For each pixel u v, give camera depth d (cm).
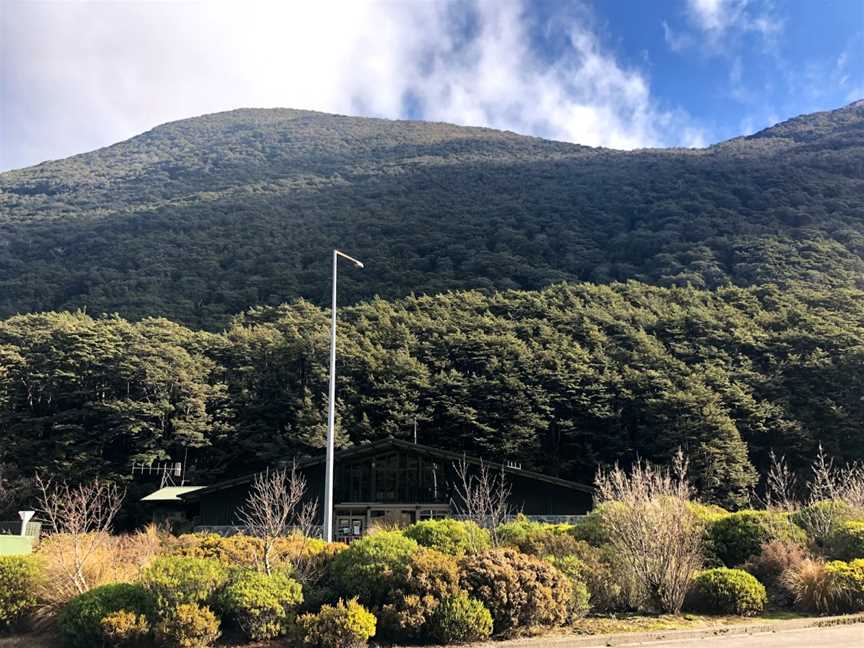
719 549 1395
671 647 897
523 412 4534
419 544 1093
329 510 1623
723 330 5678
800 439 4344
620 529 1187
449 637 878
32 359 4766
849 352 4741
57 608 883
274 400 4938
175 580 847
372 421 4794
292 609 886
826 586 1141
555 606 966
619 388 4750
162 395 4819
